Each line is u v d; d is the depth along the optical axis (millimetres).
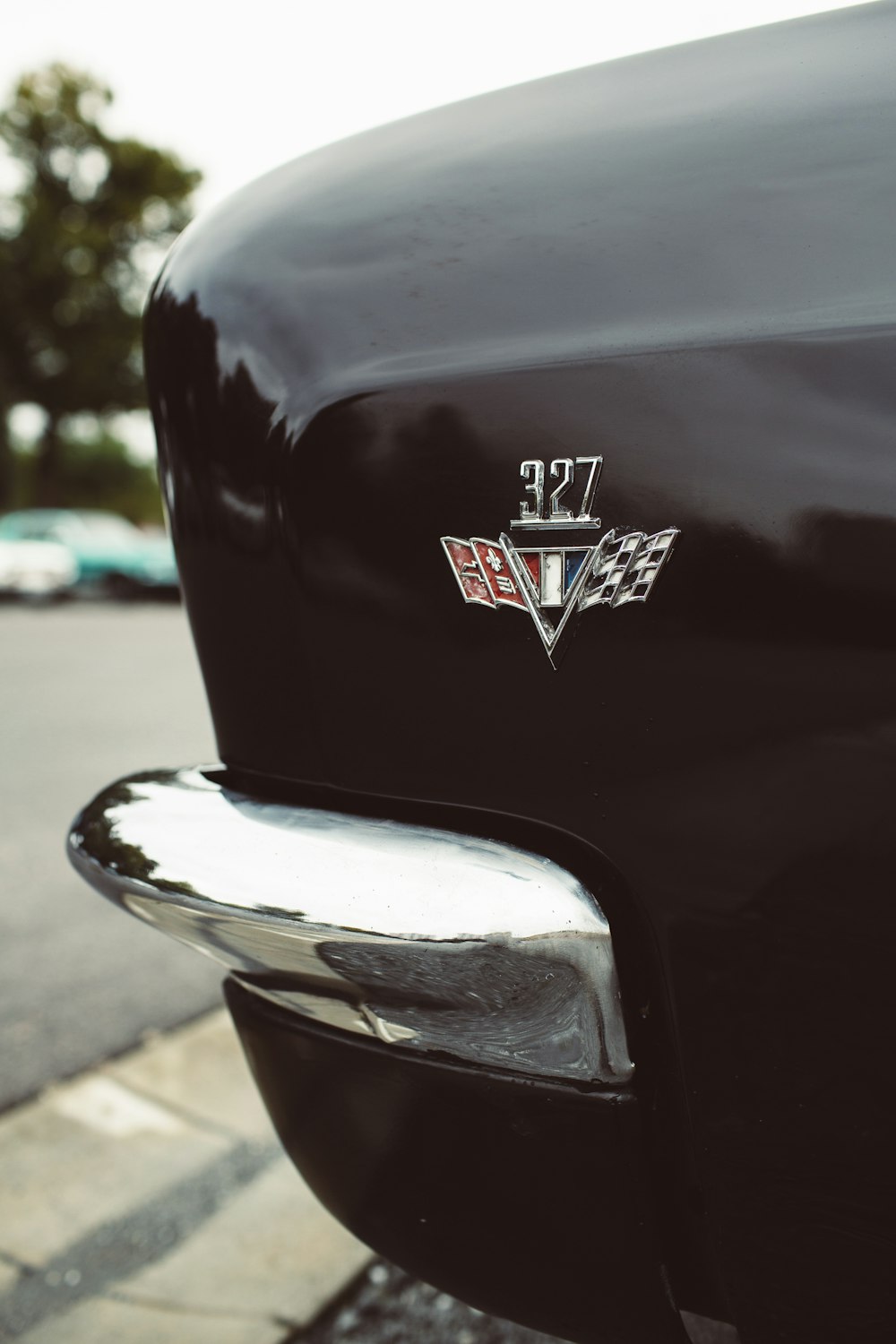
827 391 820
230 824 1007
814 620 823
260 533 978
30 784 5414
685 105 920
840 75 885
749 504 833
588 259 894
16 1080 2459
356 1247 1865
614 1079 902
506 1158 943
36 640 12922
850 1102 854
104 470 54281
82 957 3189
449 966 906
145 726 7078
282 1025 1036
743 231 861
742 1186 893
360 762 969
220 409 986
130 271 34312
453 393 901
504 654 901
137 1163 2133
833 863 833
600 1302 955
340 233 976
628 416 860
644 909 889
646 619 861
